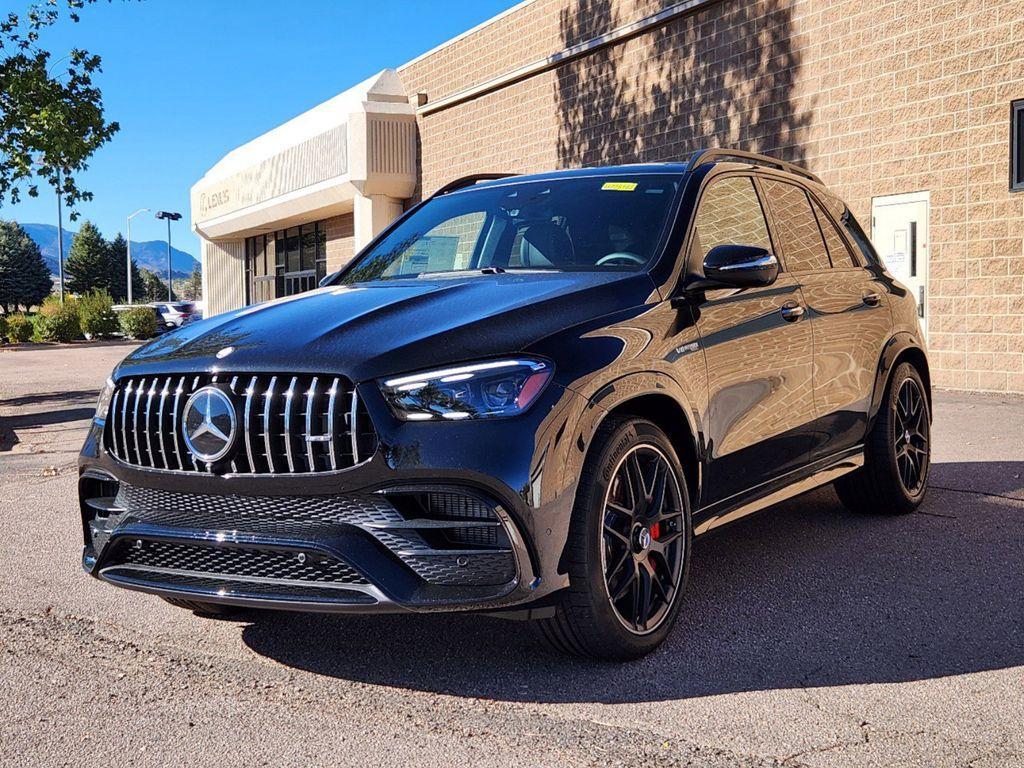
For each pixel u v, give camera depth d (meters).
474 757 2.58
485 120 19.20
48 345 36.69
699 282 3.69
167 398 3.16
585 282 3.49
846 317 4.66
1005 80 10.25
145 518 3.22
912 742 2.62
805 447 4.33
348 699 3.00
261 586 3.04
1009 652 3.27
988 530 4.85
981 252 10.59
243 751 2.65
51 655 3.46
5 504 6.36
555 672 3.17
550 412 2.93
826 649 3.32
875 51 11.52
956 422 8.35
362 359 2.93
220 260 34.53
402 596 2.85
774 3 12.76
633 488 3.24
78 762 2.61
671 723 2.77
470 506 2.88
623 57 15.46
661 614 3.33
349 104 22.23
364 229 22.17
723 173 4.27
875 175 11.62
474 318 3.12
